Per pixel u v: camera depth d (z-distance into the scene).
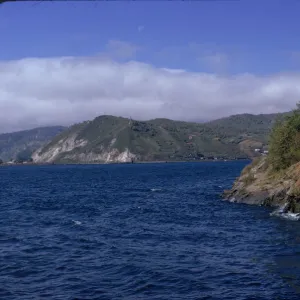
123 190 85.31
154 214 47.31
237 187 63.38
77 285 21.33
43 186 102.69
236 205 54.91
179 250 28.50
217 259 25.86
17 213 50.12
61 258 26.80
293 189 46.59
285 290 20.05
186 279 21.92
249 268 23.72
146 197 68.69
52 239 33.03
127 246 30.00
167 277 22.31
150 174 156.25
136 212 49.50
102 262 25.62
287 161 60.75
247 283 21.14
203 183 100.19
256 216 44.41
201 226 38.50
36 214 49.00
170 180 115.56
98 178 137.00
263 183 59.28
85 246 30.25
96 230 37.00
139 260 25.84
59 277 22.72
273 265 24.17
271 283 21.06
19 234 35.34
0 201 65.69
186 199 64.06
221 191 77.19
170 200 63.09
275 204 52.75
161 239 32.44
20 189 93.19
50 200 66.75
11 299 19.44
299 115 64.62
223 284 21.08
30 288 20.98
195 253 27.53
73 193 80.31
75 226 39.44
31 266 24.95
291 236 32.75
